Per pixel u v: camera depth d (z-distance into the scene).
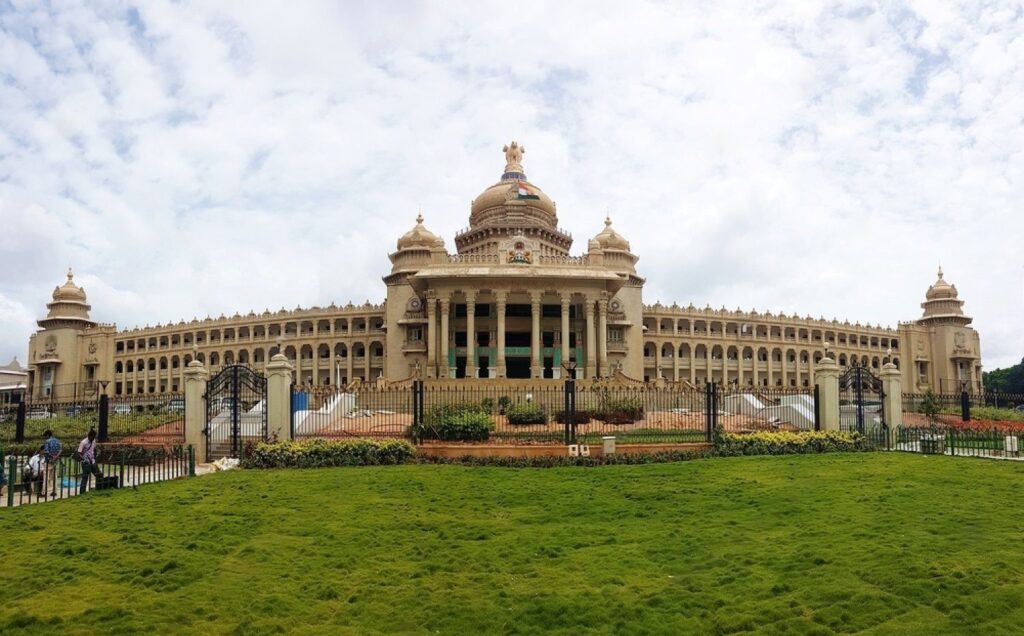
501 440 30.28
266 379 30.94
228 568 13.28
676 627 10.02
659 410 38.78
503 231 75.19
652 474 23.84
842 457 28.23
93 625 10.34
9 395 112.06
